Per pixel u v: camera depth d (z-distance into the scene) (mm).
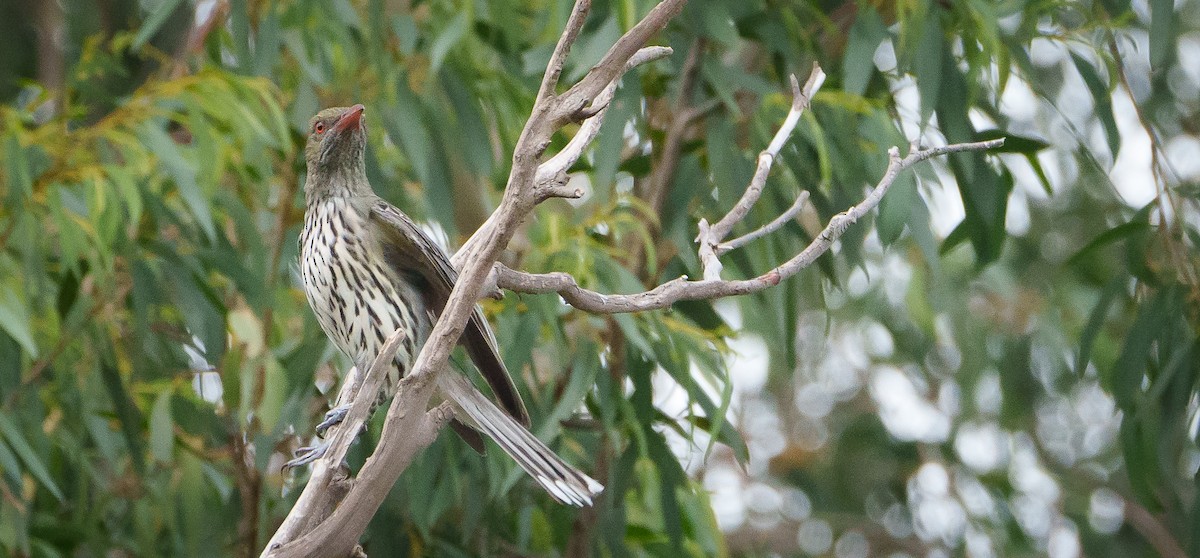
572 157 7539
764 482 19688
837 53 12984
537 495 12047
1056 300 15633
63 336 10625
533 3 13188
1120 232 11742
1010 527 16641
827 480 18859
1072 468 17688
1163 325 11492
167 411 10617
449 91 11719
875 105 11297
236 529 11727
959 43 12727
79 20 15227
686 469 12594
